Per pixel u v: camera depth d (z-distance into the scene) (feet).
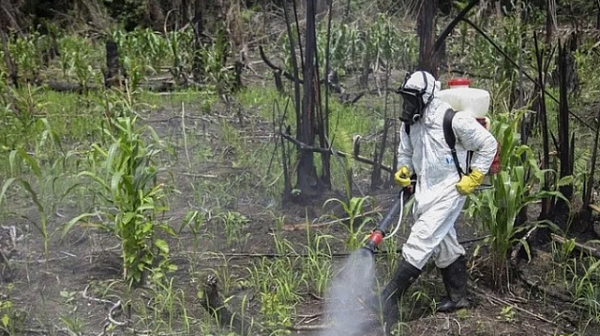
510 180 16.25
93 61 55.72
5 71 41.73
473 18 54.13
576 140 29.25
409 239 14.88
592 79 38.83
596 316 15.44
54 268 17.49
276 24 62.34
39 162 24.97
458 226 20.16
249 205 22.03
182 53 48.93
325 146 21.71
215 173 24.93
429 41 19.30
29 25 65.10
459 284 15.55
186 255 18.31
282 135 21.45
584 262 17.92
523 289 16.74
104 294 15.94
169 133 30.30
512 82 30.01
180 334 14.64
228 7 58.18
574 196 20.03
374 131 30.55
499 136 17.31
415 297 16.12
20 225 19.92
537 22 48.21
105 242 18.97
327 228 19.90
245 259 18.20
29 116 29.89
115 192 15.98
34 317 15.30
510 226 15.98
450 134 14.46
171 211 21.30
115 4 78.54
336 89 40.52
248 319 15.05
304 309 15.80
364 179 24.17
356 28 50.03
